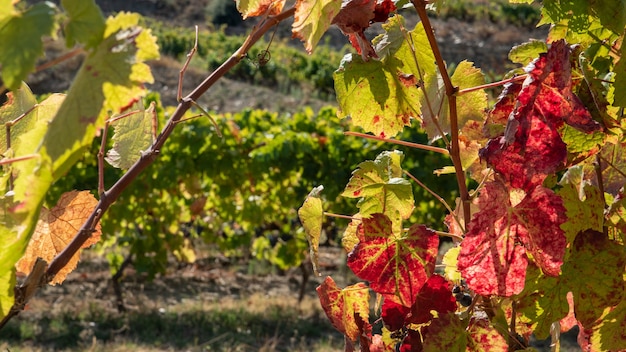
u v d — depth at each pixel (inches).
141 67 29.0
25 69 26.0
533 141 42.8
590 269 46.8
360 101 52.1
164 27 1177.4
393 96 51.7
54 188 374.6
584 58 48.6
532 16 1152.2
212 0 1235.9
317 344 349.4
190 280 484.7
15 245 29.0
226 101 858.1
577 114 42.7
